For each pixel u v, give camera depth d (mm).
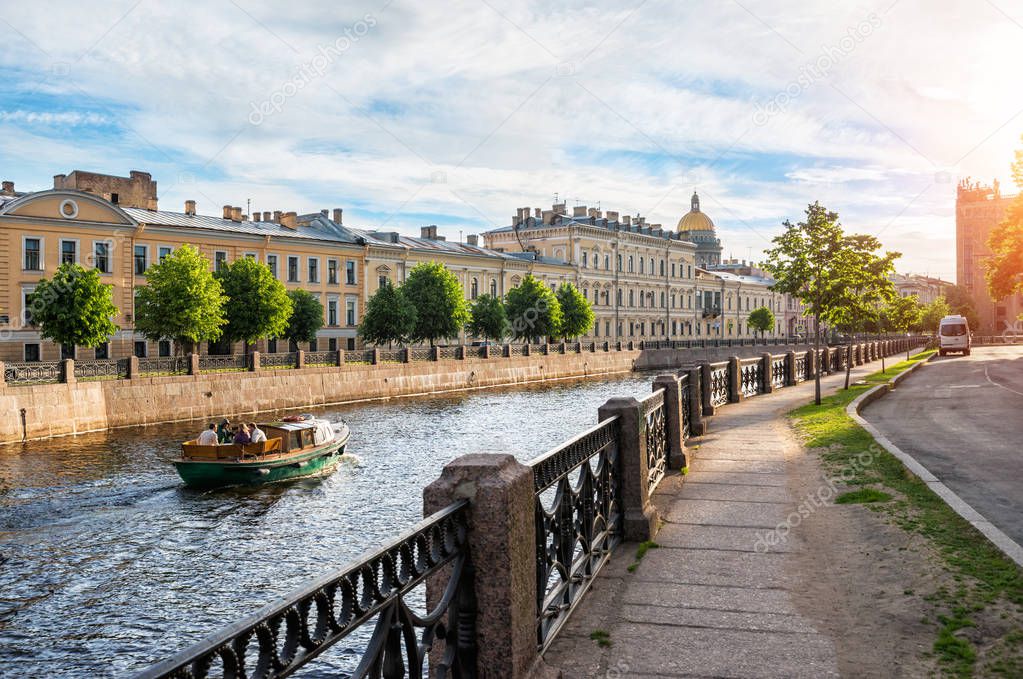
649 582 6199
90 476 21625
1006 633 4785
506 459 3990
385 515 17500
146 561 14219
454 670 3672
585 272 83562
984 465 10953
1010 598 5273
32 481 20906
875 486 9055
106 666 10055
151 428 31375
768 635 5105
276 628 2387
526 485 4051
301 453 21906
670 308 98750
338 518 17266
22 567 13875
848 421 14648
